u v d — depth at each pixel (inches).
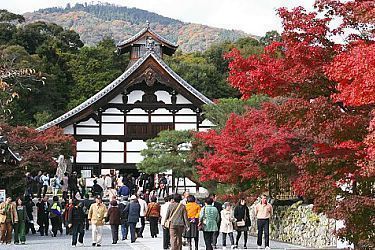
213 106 1673.2
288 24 611.2
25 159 1582.2
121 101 2223.2
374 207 546.3
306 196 608.7
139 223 1309.1
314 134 600.4
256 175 1079.6
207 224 868.6
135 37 2719.0
